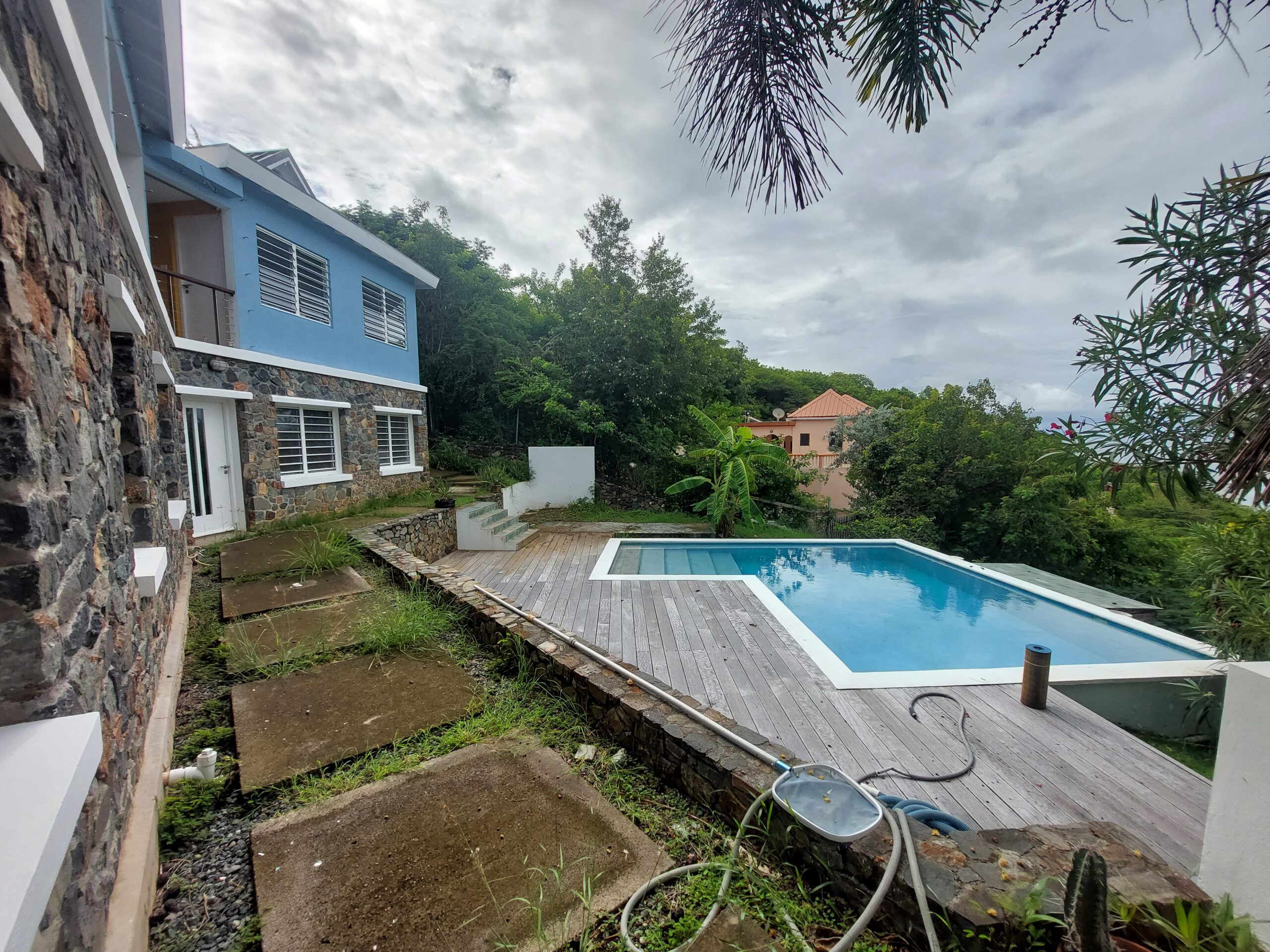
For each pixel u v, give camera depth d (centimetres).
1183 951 122
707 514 1096
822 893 162
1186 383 146
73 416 131
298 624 350
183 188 568
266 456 662
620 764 233
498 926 145
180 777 197
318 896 153
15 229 96
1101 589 720
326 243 777
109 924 122
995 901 135
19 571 91
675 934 146
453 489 1047
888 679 378
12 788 76
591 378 1305
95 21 251
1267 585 354
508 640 325
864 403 2194
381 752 226
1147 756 295
